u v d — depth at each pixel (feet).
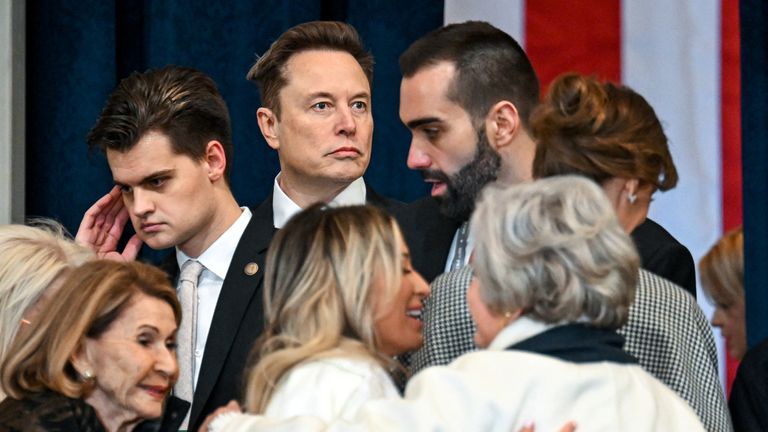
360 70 33.71
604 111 25.49
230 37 42.57
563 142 25.40
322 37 33.78
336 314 24.72
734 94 40.34
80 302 27.12
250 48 42.55
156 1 42.34
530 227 22.07
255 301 31.68
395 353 25.84
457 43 31.22
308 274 24.94
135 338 27.45
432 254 31.48
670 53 40.60
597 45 40.91
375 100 42.32
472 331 25.29
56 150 42.50
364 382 24.00
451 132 31.04
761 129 41.34
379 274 24.94
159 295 28.07
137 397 27.50
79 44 42.32
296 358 24.47
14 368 26.78
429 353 25.66
